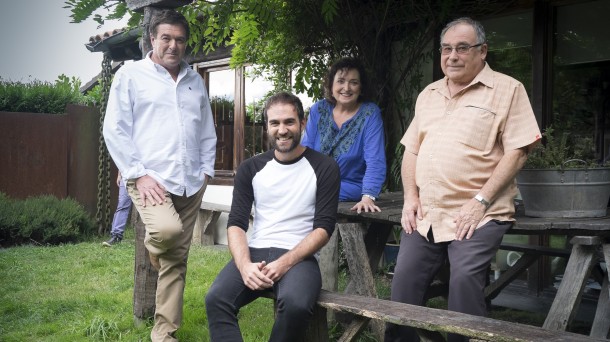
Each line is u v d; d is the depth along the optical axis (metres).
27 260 7.32
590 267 3.19
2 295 5.49
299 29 5.81
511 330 2.45
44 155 10.03
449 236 3.13
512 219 3.14
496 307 5.07
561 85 5.18
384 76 6.10
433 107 3.33
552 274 5.29
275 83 7.09
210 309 3.07
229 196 8.56
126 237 9.10
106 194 10.00
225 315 3.06
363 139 3.99
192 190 3.79
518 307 4.99
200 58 8.90
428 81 6.01
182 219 3.84
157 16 3.72
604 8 4.92
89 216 9.66
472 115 3.13
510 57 5.51
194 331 4.09
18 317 4.76
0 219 8.48
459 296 3.00
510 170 3.04
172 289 3.78
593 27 4.99
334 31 5.85
